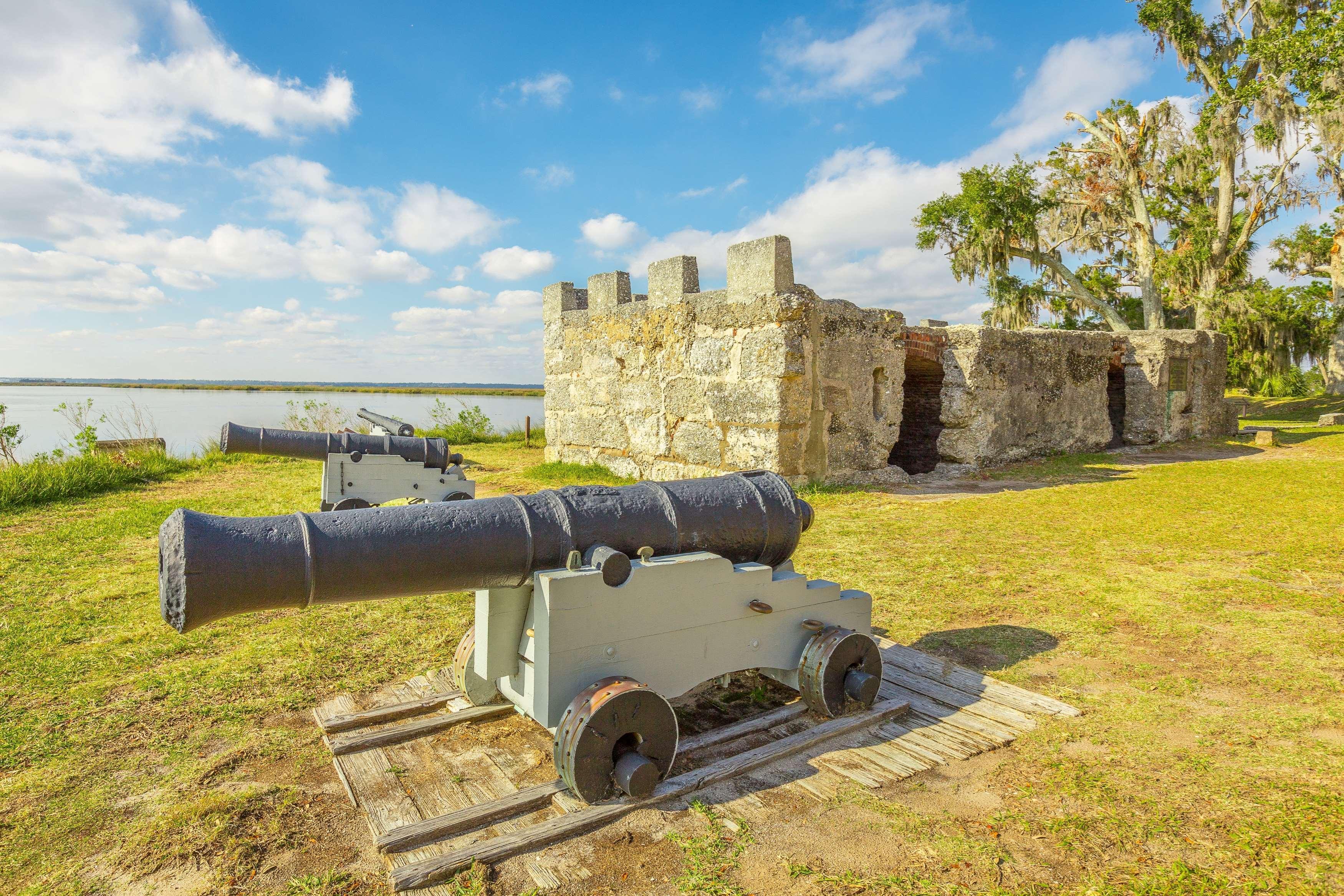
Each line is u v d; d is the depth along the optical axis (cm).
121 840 242
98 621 459
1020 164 2336
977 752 294
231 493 959
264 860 232
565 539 284
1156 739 301
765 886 216
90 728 321
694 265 959
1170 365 1443
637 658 290
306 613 473
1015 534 670
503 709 328
